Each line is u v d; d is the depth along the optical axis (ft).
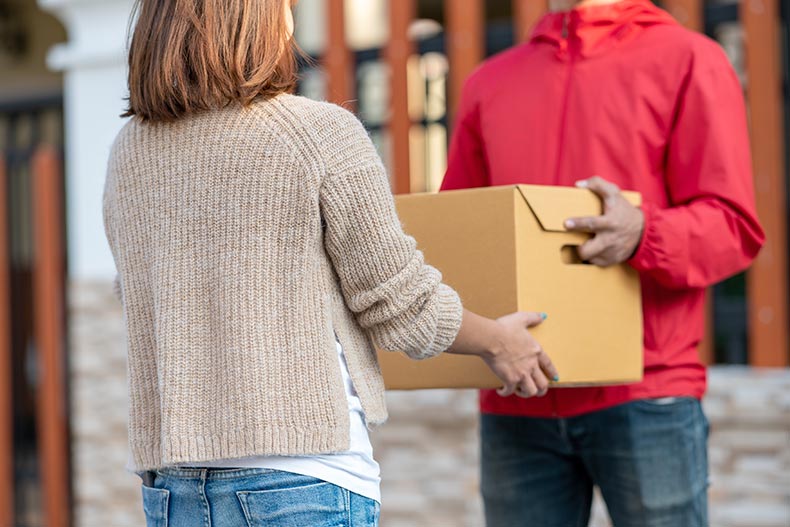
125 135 7.36
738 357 16.06
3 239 22.54
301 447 6.67
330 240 6.90
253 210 6.76
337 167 6.83
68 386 21.84
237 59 6.86
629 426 9.50
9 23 30.35
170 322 6.87
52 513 21.63
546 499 10.03
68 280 21.91
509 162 10.12
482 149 10.70
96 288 20.08
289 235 6.76
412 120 18.08
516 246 8.49
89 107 20.11
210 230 6.83
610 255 8.99
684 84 9.59
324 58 18.60
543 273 8.66
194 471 6.94
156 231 7.02
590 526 16.03
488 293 8.62
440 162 17.90
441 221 8.86
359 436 7.10
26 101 23.77
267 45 6.97
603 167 9.69
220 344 6.76
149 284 7.09
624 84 9.73
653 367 9.61
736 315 15.99
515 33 17.19
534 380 8.34
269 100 6.97
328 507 6.84
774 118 15.06
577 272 8.90
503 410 10.09
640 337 9.33
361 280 6.91
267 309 6.72
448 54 17.62
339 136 6.92
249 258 6.75
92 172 20.12
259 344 6.69
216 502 6.86
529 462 10.05
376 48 18.39
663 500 9.47
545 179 9.90
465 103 10.79
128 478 19.93
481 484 10.42
